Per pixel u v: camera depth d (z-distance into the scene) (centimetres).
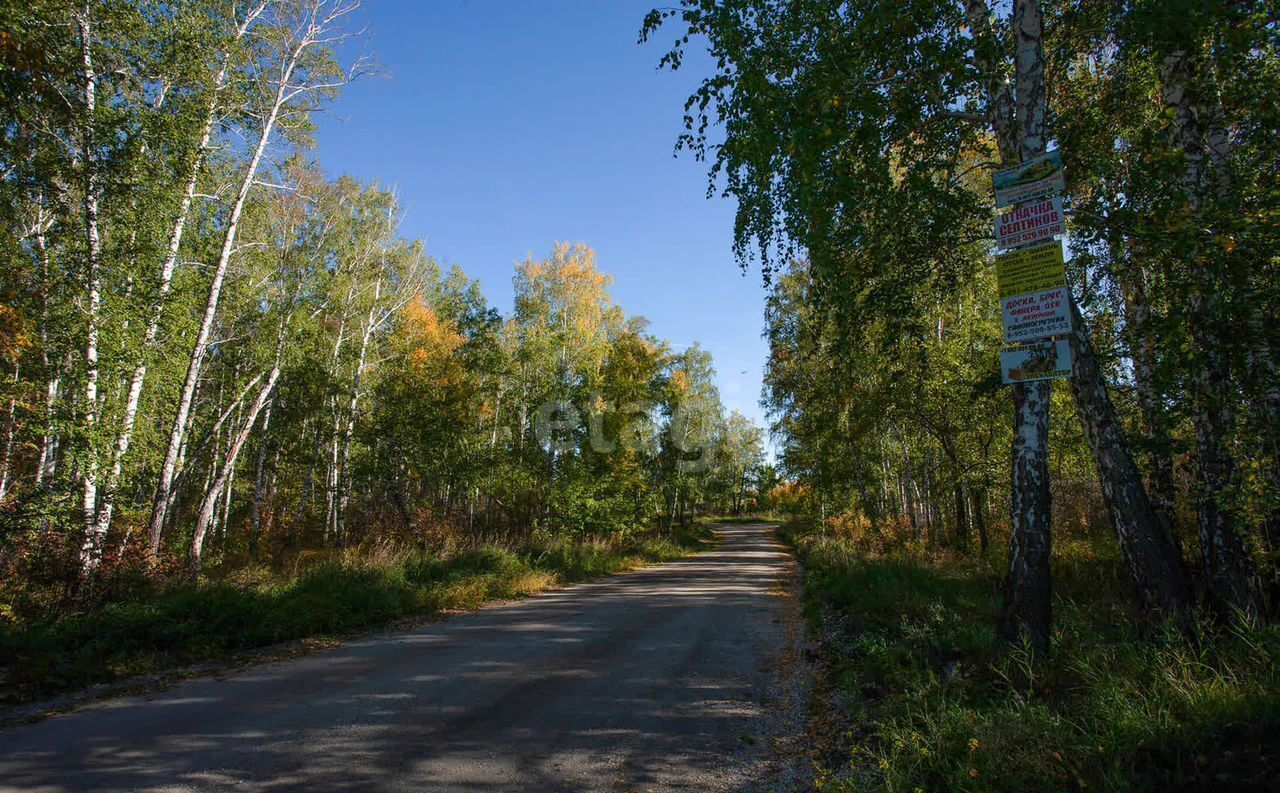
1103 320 953
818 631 942
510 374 2539
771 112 726
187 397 1372
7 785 393
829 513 3200
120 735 490
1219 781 285
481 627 1027
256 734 494
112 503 1234
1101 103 824
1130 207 575
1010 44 688
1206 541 613
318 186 2009
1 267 1123
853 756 426
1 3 1049
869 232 807
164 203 1312
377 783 402
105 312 1212
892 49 678
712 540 4500
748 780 416
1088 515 1434
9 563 916
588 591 1591
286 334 1862
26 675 628
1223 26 496
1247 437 529
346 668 727
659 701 598
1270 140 582
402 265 2491
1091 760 326
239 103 1415
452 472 2156
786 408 2639
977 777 336
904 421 1909
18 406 1089
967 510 2139
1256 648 420
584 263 2719
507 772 424
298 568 1516
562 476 2428
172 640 800
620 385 2616
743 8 743
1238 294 485
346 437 2319
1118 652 490
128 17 1224
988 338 1558
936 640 648
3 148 1127
